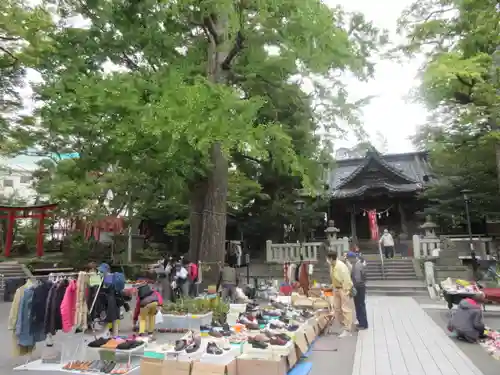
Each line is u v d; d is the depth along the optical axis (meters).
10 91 19.50
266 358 5.81
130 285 11.43
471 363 6.75
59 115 10.54
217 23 12.32
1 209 23.00
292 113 14.02
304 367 6.61
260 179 28.81
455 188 26.02
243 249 25.97
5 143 21.50
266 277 22.69
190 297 10.96
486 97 12.61
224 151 8.80
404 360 6.99
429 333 9.22
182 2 10.08
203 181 13.81
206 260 13.23
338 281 9.75
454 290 10.71
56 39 11.47
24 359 7.16
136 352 6.88
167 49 11.10
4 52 16.03
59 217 27.30
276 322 7.70
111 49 11.47
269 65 11.55
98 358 6.91
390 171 31.89
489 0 13.23
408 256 26.70
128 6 10.65
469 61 12.31
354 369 6.53
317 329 8.98
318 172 12.43
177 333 9.04
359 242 32.25
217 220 13.62
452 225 29.64
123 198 24.59
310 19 9.30
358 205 33.00
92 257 24.00
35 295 6.95
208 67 12.66
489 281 16.41
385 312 12.41
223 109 8.33
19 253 27.30
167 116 8.24
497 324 10.23
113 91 8.87
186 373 5.60
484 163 22.98
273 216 30.06
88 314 7.54
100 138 11.29
